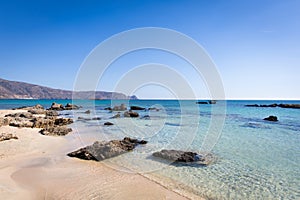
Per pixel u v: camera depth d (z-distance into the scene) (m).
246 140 14.37
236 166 9.00
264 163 9.44
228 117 30.36
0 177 6.94
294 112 40.66
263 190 6.78
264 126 21.25
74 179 7.26
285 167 8.94
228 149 11.87
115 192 6.35
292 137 15.56
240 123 23.53
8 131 14.80
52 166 8.48
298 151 11.51
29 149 10.73
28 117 23.31
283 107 60.31
